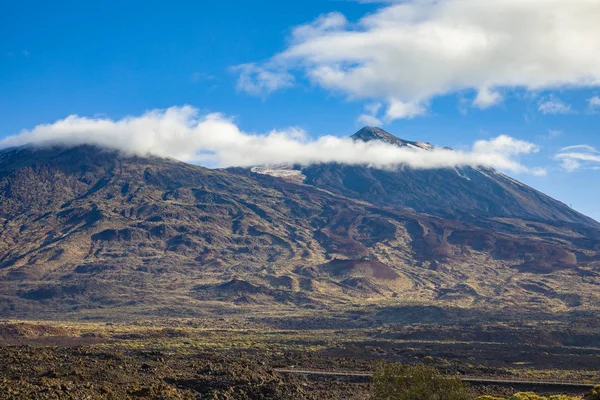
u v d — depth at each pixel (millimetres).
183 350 145125
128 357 94000
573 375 121438
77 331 192750
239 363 100375
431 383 66062
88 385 67188
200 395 75500
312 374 106000
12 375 70812
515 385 101688
